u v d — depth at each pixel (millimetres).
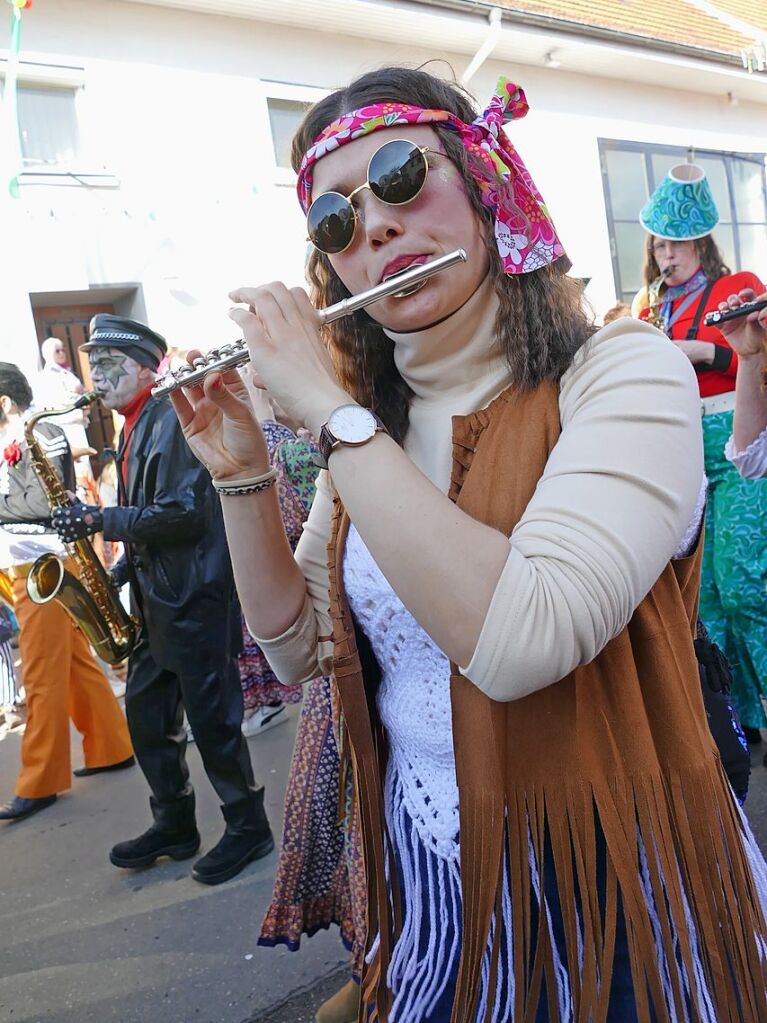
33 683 3551
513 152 1035
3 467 3482
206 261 7348
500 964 1002
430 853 1113
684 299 3213
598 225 9945
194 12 7117
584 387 957
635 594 876
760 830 2668
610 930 925
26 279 6645
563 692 951
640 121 10383
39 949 2643
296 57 7633
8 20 6422
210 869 2865
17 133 6445
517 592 837
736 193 11695
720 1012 938
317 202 1066
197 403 1247
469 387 1104
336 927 2592
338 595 1159
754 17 11922
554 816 946
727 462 2975
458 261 965
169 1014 2283
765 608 2953
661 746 969
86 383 7324
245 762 2893
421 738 1099
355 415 918
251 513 1248
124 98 6902
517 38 8562
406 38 8172
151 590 2736
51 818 3539
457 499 985
